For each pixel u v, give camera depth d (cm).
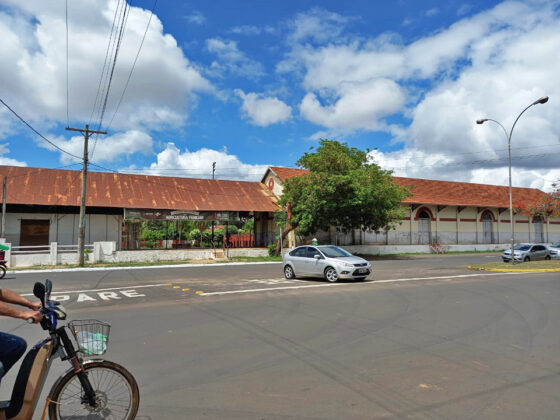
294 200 3095
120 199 2855
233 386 472
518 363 544
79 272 2123
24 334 748
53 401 336
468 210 4353
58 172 2983
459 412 396
